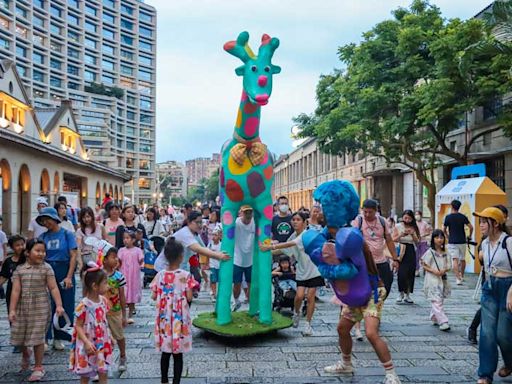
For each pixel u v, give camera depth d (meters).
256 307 7.25
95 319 4.59
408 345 6.46
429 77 16.62
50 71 76.75
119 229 8.69
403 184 27.75
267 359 5.88
